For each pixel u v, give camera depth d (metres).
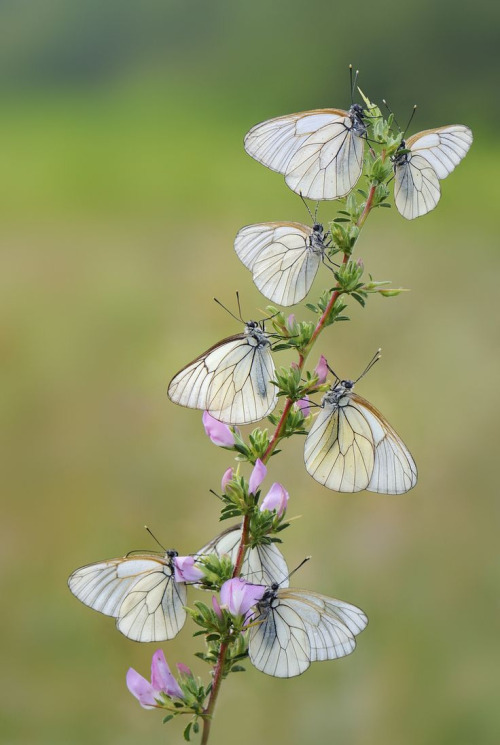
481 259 2.82
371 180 0.85
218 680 0.83
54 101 7.64
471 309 2.25
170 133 6.62
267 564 0.85
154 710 1.12
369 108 0.85
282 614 0.83
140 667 1.15
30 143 6.29
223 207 4.08
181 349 1.98
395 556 1.31
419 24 6.51
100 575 0.85
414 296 2.35
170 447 1.52
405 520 1.37
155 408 1.65
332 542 1.33
